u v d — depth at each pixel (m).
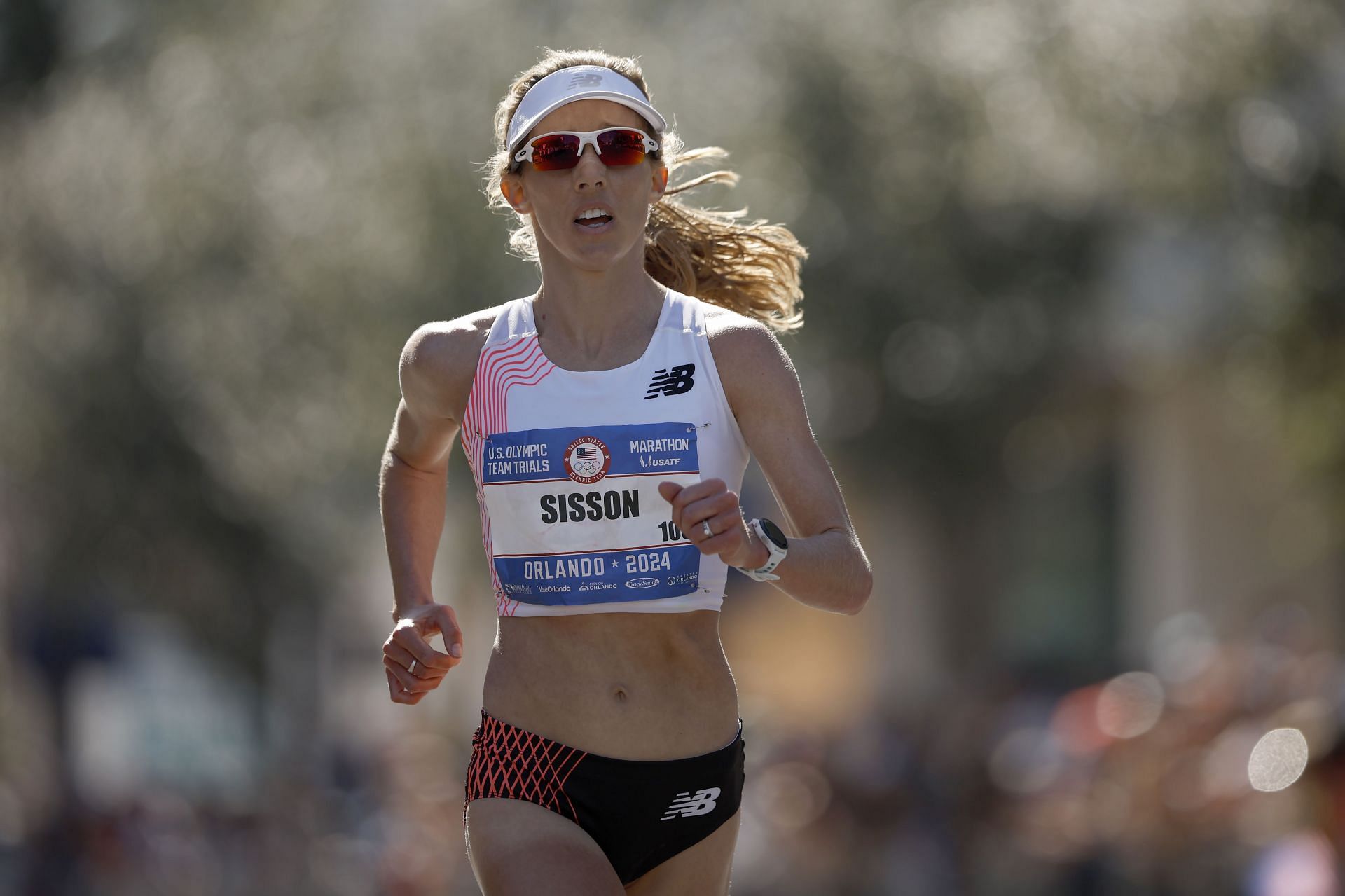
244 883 52.47
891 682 75.81
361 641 80.38
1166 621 74.06
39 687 60.69
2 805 58.59
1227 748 34.72
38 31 48.38
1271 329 44.56
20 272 47.75
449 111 48.94
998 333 57.03
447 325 12.69
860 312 51.22
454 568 55.81
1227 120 44.12
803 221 48.00
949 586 70.38
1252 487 68.81
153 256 48.38
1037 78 45.97
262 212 48.78
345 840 55.25
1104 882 37.81
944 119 47.22
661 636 12.27
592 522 12.03
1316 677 35.19
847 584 11.83
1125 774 38.19
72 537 49.03
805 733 53.97
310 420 49.56
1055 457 69.75
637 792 12.28
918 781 47.53
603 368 12.16
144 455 48.47
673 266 13.98
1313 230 43.16
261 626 53.19
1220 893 33.44
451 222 48.06
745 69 49.16
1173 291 55.59
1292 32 43.09
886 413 58.22
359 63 50.34
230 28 49.97
